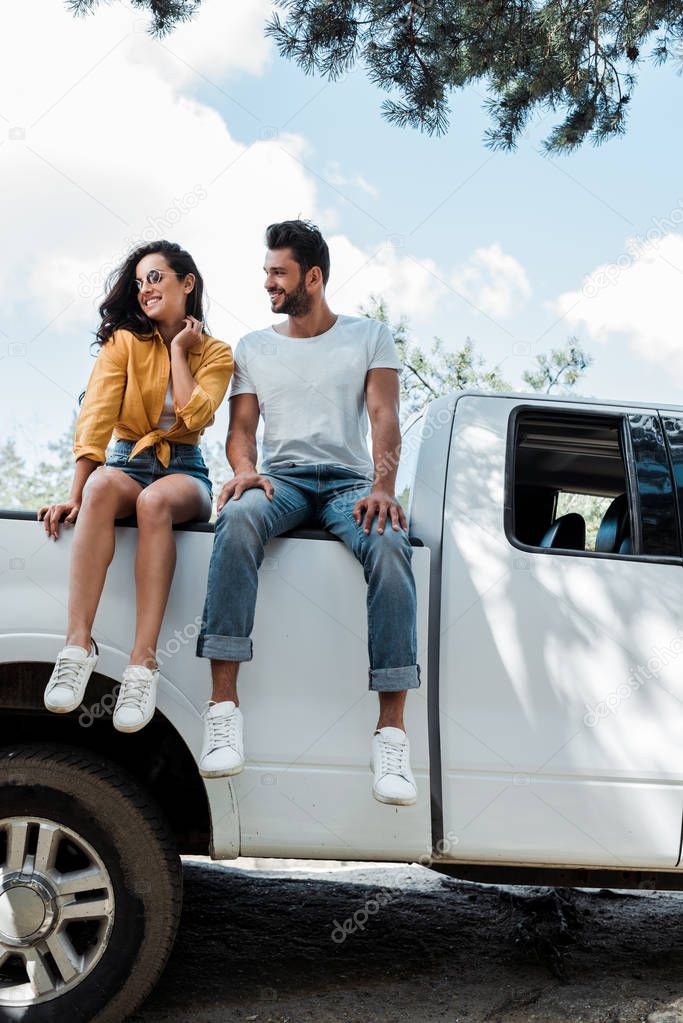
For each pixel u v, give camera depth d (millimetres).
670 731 2793
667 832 2752
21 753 2564
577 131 5684
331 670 2736
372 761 2637
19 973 2707
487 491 2955
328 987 3078
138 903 2531
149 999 2945
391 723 2654
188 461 3094
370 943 3510
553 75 5637
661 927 3768
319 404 3141
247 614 2643
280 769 2693
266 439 3207
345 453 3123
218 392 3084
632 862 2750
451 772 2729
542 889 4184
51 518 2701
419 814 2711
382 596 2668
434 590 2850
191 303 3193
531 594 2842
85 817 2531
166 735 2941
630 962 3348
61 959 2527
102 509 2684
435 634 2811
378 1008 2906
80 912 2535
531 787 2736
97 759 2596
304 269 3162
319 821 2688
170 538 2699
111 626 2680
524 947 3471
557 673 2789
